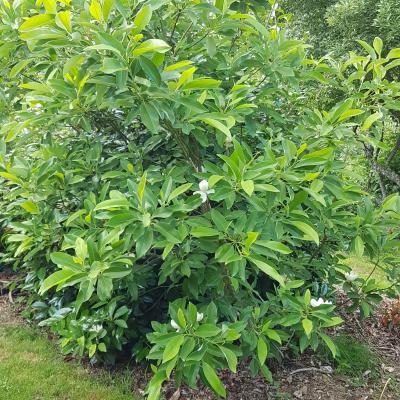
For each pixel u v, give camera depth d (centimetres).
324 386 370
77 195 360
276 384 365
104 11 229
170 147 340
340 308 484
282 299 297
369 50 349
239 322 269
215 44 313
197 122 309
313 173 262
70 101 279
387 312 477
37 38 233
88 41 243
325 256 377
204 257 295
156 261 353
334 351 297
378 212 338
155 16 300
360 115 365
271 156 260
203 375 277
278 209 286
